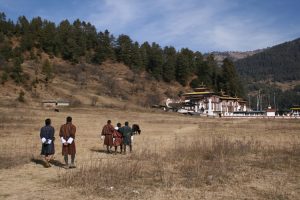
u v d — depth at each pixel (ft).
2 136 98.12
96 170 45.52
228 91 530.68
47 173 46.21
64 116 213.05
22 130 118.11
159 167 49.62
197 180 40.98
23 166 51.29
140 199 33.47
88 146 82.28
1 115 181.37
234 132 132.87
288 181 41.34
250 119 289.74
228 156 60.08
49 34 565.53
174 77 586.45
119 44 624.18
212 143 71.56
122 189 36.88
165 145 83.97
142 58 595.06
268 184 39.68
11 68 398.62
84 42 595.47
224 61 554.46
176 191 36.42
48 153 50.93
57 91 400.26
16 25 595.47
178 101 464.65
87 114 242.17
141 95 494.18
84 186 37.99
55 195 34.76
